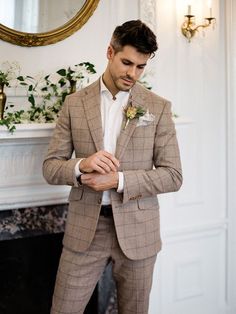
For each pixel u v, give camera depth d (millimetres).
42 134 1832
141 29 1414
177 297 2508
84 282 1608
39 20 1981
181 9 2344
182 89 2400
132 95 1582
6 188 1925
